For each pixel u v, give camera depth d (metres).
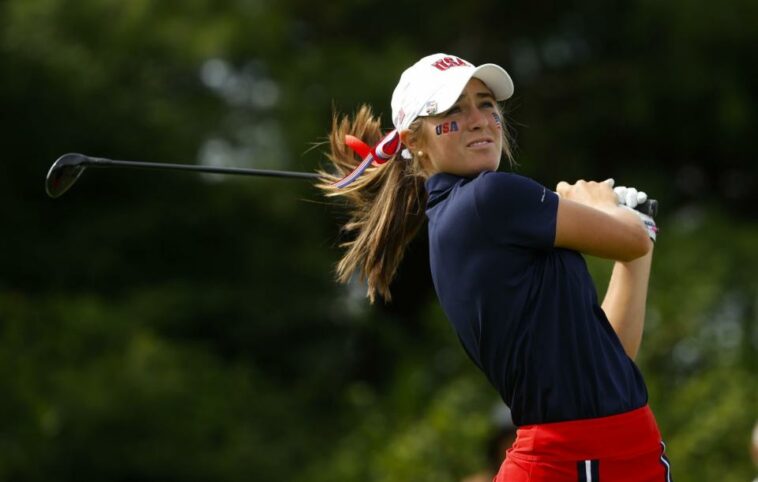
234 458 47.50
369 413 49.09
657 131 58.16
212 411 48.62
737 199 62.41
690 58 55.38
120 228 53.75
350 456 45.84
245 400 50.56
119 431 46.94
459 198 13.23
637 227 13.27
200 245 55.22
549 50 59.44
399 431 45.66
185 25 54.22
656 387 42.97
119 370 47.97
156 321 52.53
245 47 53.56
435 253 13.49
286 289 55.34
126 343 49.94
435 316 50.94
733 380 43.06
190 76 56.50
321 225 55.75
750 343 48.12
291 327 55.03
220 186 54.28
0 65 51.91
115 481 46.72
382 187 14.98
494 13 58.78
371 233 14.95
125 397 47.19
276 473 47.88
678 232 53.59
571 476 12.91
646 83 55.88
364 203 15.40
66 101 52.78
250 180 53.69
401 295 58.53
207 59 54.22
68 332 49.41
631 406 13.09
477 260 13.05
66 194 54.25
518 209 12.97
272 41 54.00
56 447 45.66
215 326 54.44
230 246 55.38
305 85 53.34
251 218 55.12
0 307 49.09
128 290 53.78
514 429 26.34
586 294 13.11
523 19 58.84
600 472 12.90
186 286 54.09
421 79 13.73
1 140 52.59
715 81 55.19
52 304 50.47
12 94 52.00
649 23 56.00
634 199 14.02
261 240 55.19
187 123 54.38
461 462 40.88
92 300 51.50
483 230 13.01
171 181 54.62
